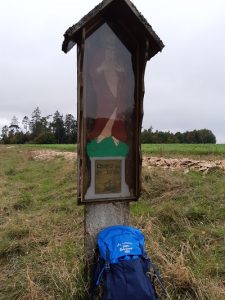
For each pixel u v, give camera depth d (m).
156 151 18.34
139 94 3.42
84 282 3.30
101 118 3.35
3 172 14.52
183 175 7.59
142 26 3.19
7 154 35.50
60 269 3.70
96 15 3.05
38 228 5.46
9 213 6.81
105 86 3.36
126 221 3.52
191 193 6.24
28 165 17.75
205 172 7.78
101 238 3.16
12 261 4.41
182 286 3.39
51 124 97.50
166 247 4.23
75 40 3.16
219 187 6.29
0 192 8.85
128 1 3.05
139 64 3.43
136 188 3.46
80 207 6.45
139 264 2.86
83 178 3.29
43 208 7.04
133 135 3.49
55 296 3.35
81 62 3.08
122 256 2.89
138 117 3.44
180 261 3.70
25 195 8.17
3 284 3.81
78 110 3.14
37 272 3.86
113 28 3.37
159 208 5.52
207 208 5.44
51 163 15.91
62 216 6.17
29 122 110.06
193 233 4.57
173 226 4.91
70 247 4.40
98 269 2.98
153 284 3.07
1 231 5.46
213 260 3.88
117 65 3.41
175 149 19.39
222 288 3.38
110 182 3.40
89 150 3.32
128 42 3.44
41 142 83.00
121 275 2.76
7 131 105.25
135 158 3.49
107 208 3.43
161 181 6.96
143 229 4.76
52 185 9.73
